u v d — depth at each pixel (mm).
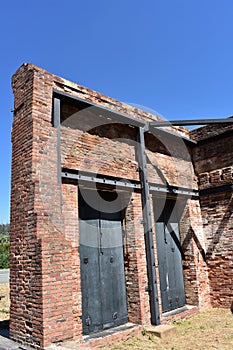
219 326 7625
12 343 5723
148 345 6352
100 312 6973
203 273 9695
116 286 7492
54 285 5621
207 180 10141
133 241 7758
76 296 6074
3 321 7910
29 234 5875
